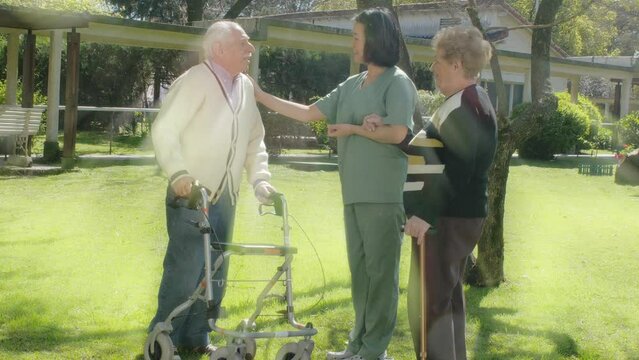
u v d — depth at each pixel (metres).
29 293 6.33
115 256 7.90
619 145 28.17
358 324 4.72
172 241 4.63
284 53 31.30
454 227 4.07
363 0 6.66
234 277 6.93
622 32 49.06
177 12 37.03
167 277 4.64
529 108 6.92
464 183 3.99
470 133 3.93
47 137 17.06
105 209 11.09
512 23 28.67
